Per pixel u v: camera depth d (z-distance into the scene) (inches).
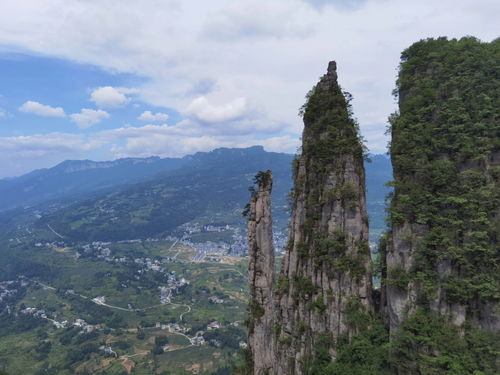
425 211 1694.1
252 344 2092.8
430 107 1776.6
